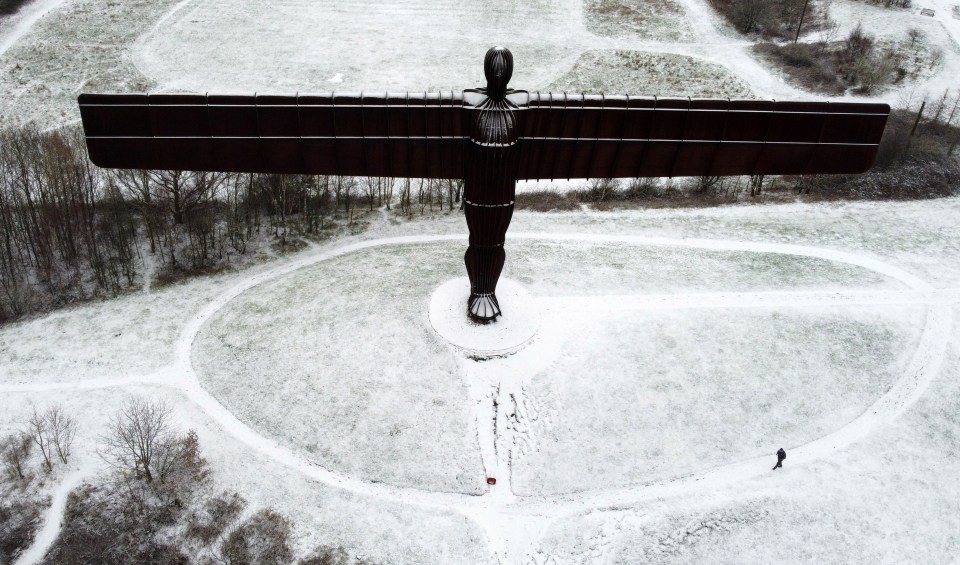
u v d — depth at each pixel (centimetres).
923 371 3825
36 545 2967
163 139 2977
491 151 3112
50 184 4575
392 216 5209
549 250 4753
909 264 4722
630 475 3312
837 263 4716
